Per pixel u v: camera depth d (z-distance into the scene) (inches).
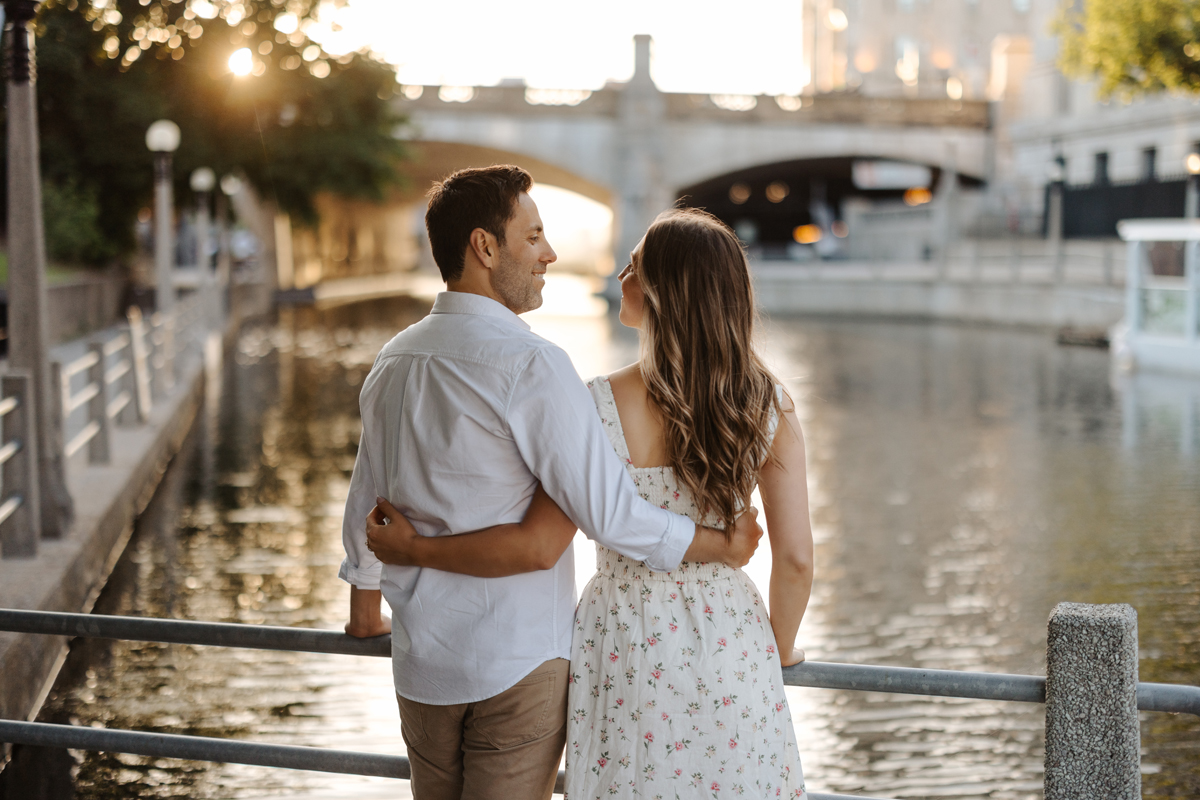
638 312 88.4
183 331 722.8
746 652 85.3
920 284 1493.6
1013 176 1952.5
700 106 1969.7
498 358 80.9
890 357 930.1
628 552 81.1
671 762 83.4
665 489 84.7
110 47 1087.0
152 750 108.9
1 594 216.2
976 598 284.4
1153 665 233.1
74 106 1048.2
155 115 1078.4
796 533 84.4
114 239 1197.7
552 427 79.7
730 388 82.8
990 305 1359.5
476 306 84.0
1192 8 987.3
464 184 84.1
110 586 289.6
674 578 85.4
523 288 85.3
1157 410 614.2
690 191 2321.6
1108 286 1182.3
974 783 184.4
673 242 83.6
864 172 2507.4
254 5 1191.6
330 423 577.3
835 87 2664.9
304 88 1278.3
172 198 1229.7
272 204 1475.1
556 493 80.7
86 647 242.1
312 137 1310.3
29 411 247.4
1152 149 1569.9
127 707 209.9
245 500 396.2
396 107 1889.8
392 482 85.5
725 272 83.3
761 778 84.1
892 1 2534.5
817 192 2839.6
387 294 2156.7
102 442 367.9
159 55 1143.6
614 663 85.1
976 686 92.1
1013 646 247.4
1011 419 588.1
